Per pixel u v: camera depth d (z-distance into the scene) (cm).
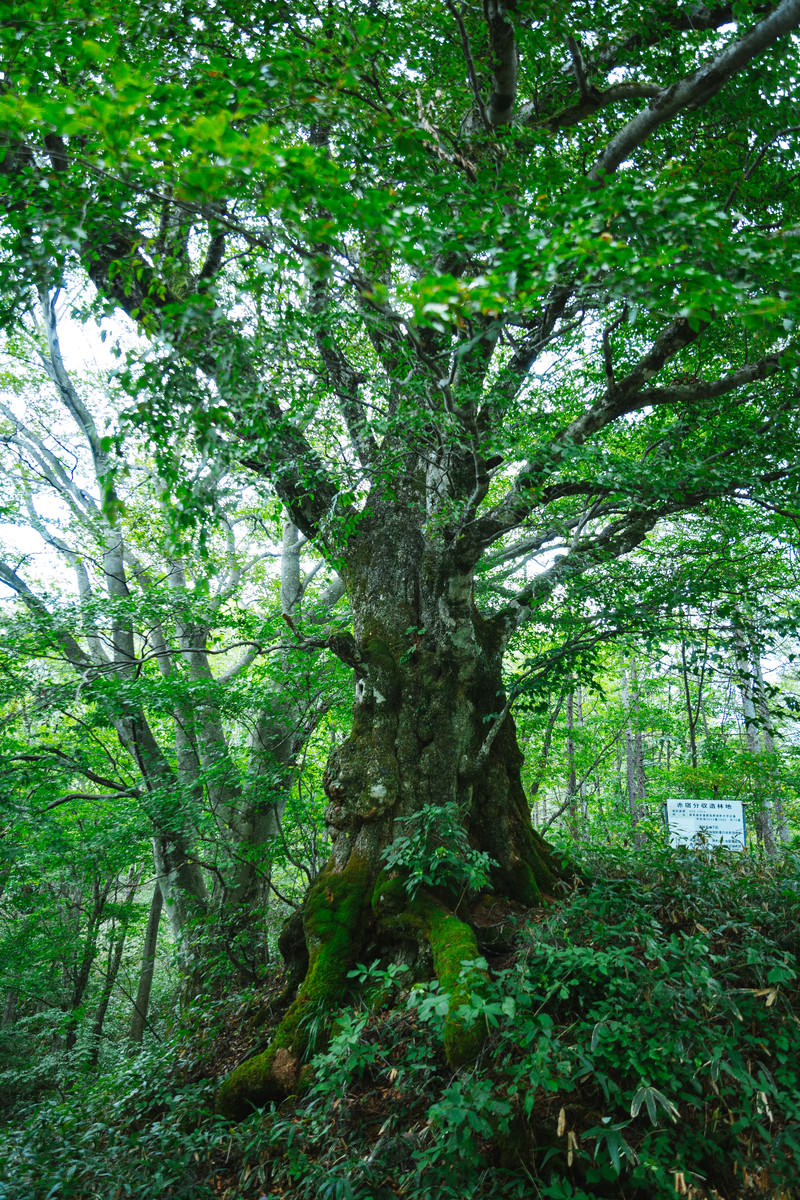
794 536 754
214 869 963
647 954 399
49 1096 1061
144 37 434
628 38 569
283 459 570
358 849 611
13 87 333
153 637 1209
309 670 929
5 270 376
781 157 542
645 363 573
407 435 554
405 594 698
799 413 613
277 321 432
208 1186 411
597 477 534
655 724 1532
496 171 418
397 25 506
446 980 450
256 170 250
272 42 508
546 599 745
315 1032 492
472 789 653
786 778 1118
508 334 535
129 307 542
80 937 1420
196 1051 606
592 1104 359
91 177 355
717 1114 339
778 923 476
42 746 1023
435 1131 363
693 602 668
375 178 343
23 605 1017
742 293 257
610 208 256
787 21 409
